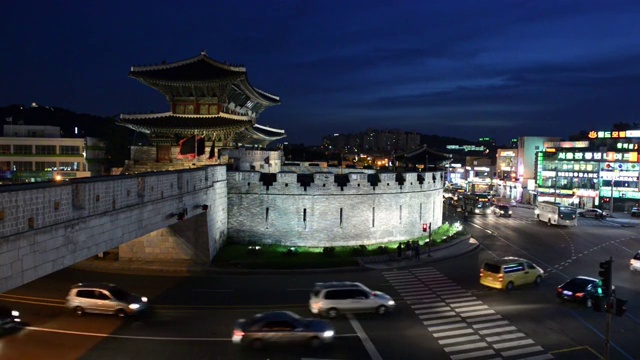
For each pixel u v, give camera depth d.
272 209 51.84
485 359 24.33
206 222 42.62
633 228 73.38
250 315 29.83
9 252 17.22
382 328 28.41
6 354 23.11
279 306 31.84
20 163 94.88
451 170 154.00
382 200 55.56
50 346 24.25
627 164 97.00
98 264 41.50
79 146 95.94
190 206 37.50
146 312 29.73
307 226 52.09
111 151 94.44
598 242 60.12
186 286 36.22
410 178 58.81
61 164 95.62
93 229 22.88
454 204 99.44
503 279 36.88
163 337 25.89
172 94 65.88
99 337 25.66
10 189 17.28
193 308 30.95
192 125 60.53
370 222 54.62
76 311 28.95
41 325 27.23
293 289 36.06
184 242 42.94
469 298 34.88
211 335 26.38
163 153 63.16
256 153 65.19
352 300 30.19
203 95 65.44
